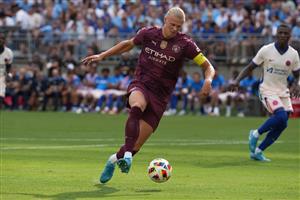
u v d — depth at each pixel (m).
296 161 24.33
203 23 56.22
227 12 56.66
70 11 59.22
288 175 20.58
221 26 56.00
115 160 17.73
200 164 22.94
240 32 54.91
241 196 16.66
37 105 52.97
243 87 49.94
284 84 24.67
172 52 17.84
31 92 52.75
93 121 43.00
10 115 46.91
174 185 18.23
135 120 17.28
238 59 54.50
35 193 16.58
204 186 18.14
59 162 22.62
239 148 28.64
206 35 55.22
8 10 60.16
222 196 16.61
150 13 57.03
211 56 53.19
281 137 34.69
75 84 52.56
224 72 54.84
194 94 50.72
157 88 17.89
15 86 52.91
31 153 25.20
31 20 59.31
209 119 46.22
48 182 18.30
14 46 58.19
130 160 16.86
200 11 57.00
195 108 52.03
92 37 57.34
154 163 17.61
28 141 30.28
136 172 20.52
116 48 18.16
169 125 40.97
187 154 25.94
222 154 26.19
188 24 55.84
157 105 17.84
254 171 21.41
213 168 21.97
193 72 55.09
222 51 54.69
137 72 18.16
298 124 43.28
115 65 56.53
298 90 25.08
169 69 17.92
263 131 24.19
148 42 18.02
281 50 24.36
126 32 56.97
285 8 56.06
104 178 17.92
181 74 51.19
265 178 19.86
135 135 17.19
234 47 54.66
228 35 55.03
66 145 28.62
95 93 51.84
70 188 17.41
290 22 54.38
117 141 30.81
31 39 58.09
